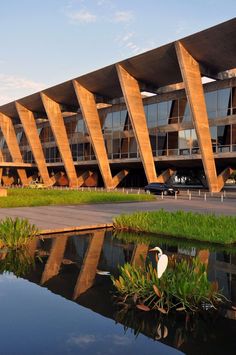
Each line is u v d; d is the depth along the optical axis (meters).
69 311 6.13
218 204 26.95
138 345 4.94
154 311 6.13
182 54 36.44
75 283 7.79
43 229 14.42
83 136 62.16
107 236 13.81
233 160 40.84
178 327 5.54
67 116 65.81
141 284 6.79
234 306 6.43
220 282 7.95
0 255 10.48
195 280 6.38
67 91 55.00
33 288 7.41
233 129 38.97
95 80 48.84
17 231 11.65
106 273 8.64
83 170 65.94
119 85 49.41
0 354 4.63
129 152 52.00
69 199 28.25
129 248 11.62
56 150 70.00
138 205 26.38
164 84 47.44
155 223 15.15
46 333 5.29
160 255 6.52
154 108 48.53
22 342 4.97
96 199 29.14
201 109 38.62
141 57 40.50
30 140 68.31
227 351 4.78
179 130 45.03
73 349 4.79
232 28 31.67
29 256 10.39
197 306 6.27
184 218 15.20
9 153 84.19
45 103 58.88
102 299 6.72
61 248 11.54
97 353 4.69
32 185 57.97
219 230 13.06
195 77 38.09
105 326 5.55
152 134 48.78
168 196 38.00
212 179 39.38
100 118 57.34
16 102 66.62
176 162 47.09
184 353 4.71
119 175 56.25
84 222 16.73
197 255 10.53
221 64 39.16
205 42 34.78
